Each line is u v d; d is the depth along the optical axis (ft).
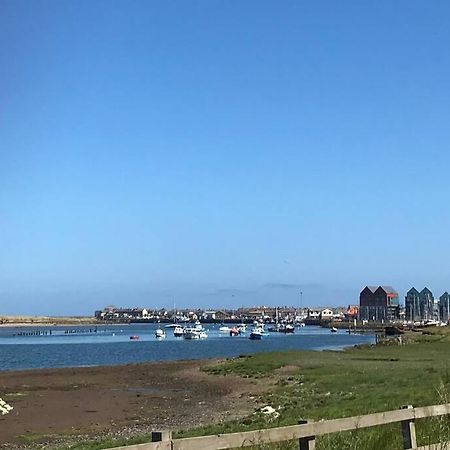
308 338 625.00
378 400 84.38
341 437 37.24
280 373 194.18
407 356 245.45
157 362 273.54
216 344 502.79
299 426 28.32
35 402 144.46
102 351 414.82
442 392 59.77
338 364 211.82
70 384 185.37
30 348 466.70
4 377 207.92
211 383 181.88
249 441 26.04
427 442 36.11
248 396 146.72
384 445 38.27
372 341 528.22
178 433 76.64
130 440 81.97
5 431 107.04
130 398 151.43
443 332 494.18
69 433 104.88
